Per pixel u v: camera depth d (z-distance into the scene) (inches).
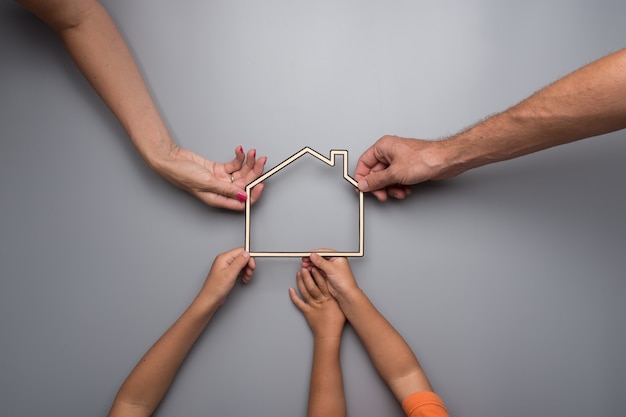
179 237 47.6
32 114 48.2
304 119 47.9
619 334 48.2
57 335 47.3
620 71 34.0
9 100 48.1
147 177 48.0
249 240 44.3
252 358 47.2
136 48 47.8
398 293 47.6
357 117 48.1
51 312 47.4
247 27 48.2
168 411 46.6
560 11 48.8
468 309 47.9
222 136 47.8
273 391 47.1
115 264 47.6
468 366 47.6
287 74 48.1
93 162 48.1
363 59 48.2
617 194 48.5
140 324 47.3
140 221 47.8
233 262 43.1
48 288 47.5
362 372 47.0
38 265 47.6
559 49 48.6
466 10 48.6
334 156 45.5
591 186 48.5
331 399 44.3
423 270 47.9
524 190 48.5
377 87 48.2
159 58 47.9
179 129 47.7
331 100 48.1
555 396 47.7
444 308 47.8
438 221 48.1
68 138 48.2
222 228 47.5
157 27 48.0
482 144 40.1
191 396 46.8
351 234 47.6
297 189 47.7
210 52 48.1
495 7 48.7
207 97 47.9
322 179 47.8
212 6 48.2
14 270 47.5
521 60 48.6
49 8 41.6
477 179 48.5
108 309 47.4
